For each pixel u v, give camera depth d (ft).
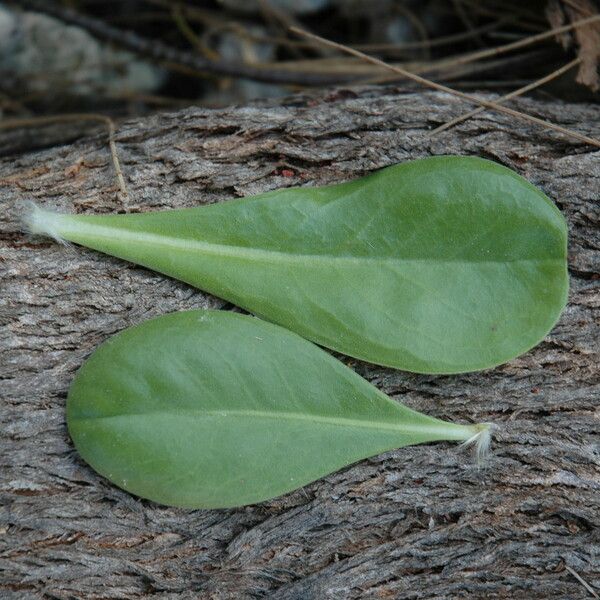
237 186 1.55
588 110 1.60
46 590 1.48
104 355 1.48
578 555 1.50
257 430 1.48
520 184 1.50
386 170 1.51
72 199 1.54
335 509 1.51
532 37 1.71
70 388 1.48
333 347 1.51
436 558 1.51
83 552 1.48
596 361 1.53
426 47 1.95
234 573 1.50
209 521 1.50
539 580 1.50
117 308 1.52
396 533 1.51
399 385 1.53
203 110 1.58
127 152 1.56
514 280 1.50
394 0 1.96
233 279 1.51
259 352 1.49
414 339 1.51
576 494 1.51
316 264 1.51
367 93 1.62
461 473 1.52
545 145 1.56
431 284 1.51
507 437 1.52
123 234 1.51
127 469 1.46
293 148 1.55
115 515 1.49
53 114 1.99
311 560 1.51
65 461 1.49
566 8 1.69
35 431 1.49
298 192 1.51
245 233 1.51
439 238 1.51
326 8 1.98
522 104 1.60
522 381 1.53
